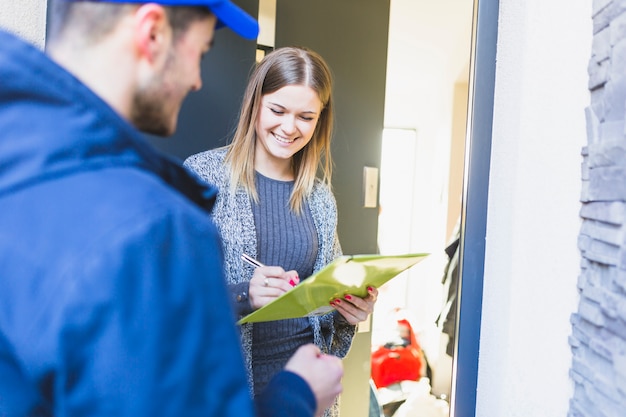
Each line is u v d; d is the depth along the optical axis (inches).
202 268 16.2
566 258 29.2
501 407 35.7
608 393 24.2
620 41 23.9
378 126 76.2
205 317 15.8
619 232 23.5
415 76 123.8
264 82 44.8
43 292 14.6
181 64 19.0
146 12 17.5
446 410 95.7
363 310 43.0
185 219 16.2
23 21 46.3
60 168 15.9
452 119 107.3
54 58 18.3
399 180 129.2
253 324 43.8
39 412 15.6
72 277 14.4
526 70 33.8
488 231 39.3
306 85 43.7
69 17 17.8
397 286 125.9
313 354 24.1
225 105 61.9
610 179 24.4
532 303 32.6
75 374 14.5
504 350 35.6
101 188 15.7
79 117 16.3
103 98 17.9
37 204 15.5
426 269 124.0
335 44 70.7
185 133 60.3
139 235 14.9
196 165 45.2
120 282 14.5
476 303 40.1
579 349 27.4
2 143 16.0
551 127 31.0
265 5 64.6
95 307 14.3
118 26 17.6
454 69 106.3
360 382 76.1
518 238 34.6
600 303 25.2
